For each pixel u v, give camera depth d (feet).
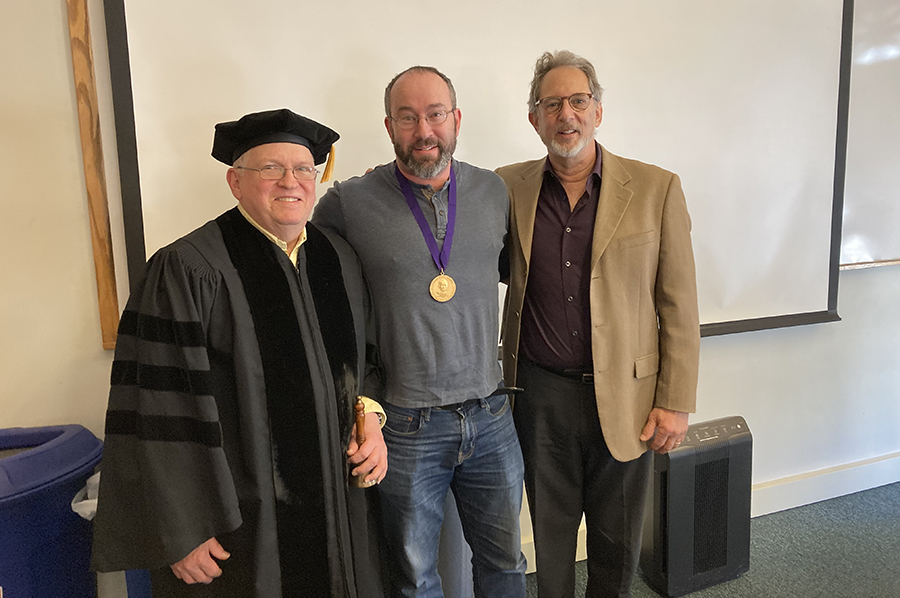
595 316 4.80
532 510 5.36
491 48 6.16
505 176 5.33
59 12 4.82
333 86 5.58
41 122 4.87
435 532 4.78
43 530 4.34
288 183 3.65
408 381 4.38
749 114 7.50
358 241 4.41
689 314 4.99
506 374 5.23
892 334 9.16
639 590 6.90
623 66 6.77
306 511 3.81
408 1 5.75
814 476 8.80
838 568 7.17
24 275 4.96
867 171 8.55
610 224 4.80
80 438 4.73
